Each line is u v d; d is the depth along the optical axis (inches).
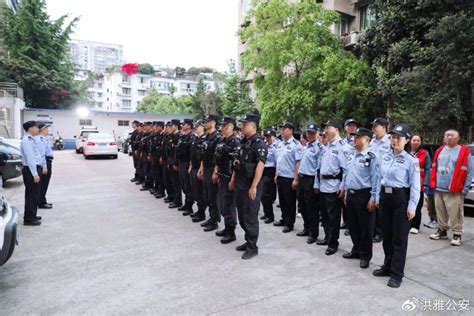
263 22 578.6
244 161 169.3
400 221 137.9
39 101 1083.9
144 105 1940.2
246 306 120.3
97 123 1107.9
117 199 301.3
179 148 250.1
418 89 378.3
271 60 557.9
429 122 368.2
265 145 170.2
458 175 184.2
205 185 215.2
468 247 184.2
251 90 999.0
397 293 131.0
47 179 265.0
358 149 159.3
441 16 367.2
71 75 1170.0
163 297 126.8
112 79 2485.2
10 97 795.4
